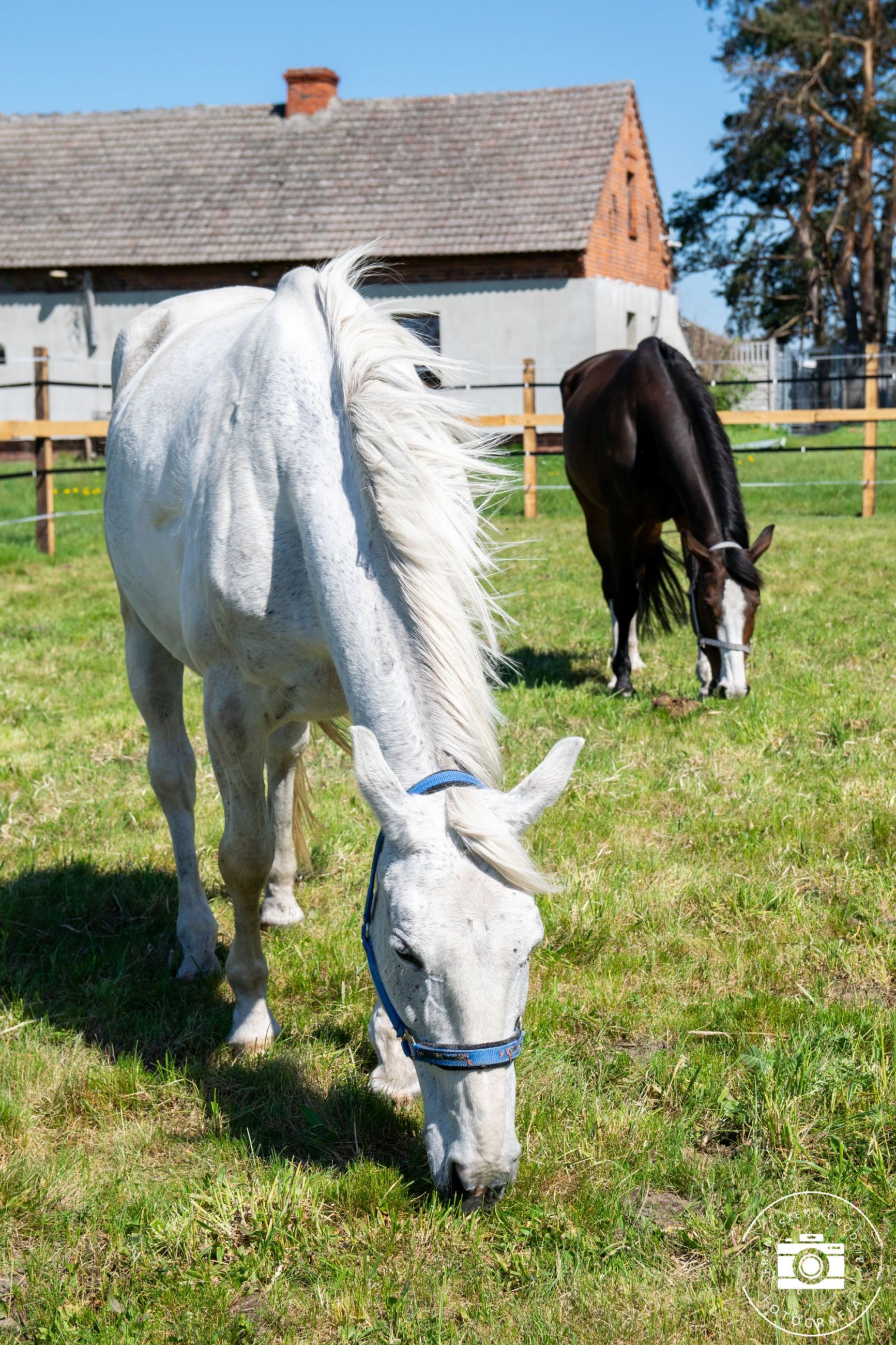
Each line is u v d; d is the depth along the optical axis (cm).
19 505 1510
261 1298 221
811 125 3456
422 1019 195
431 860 196
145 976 347
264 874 295
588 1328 208
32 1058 295
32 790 484
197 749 541
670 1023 308
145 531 334
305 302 291
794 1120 260
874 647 671
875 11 3403
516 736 534
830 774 470
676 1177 249
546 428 2145
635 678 652
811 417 1248
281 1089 284
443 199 2227
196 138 2498
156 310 409
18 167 2512
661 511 606
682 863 401
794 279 3628
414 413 244
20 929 372
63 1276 224
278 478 270
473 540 238
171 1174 255
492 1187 199
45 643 734
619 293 2269
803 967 335
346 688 241
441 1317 210
